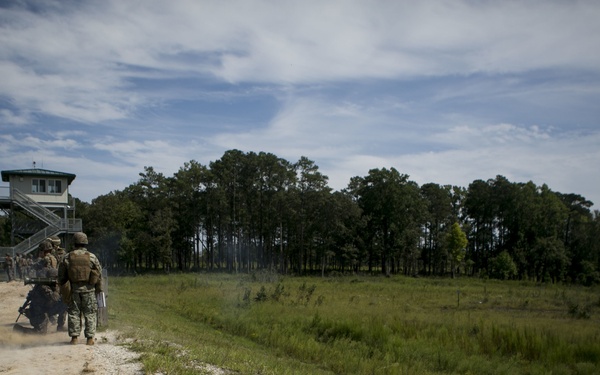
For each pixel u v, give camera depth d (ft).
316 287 123.75
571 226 280.92
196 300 80.53
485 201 287.48
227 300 81.00
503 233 292.40
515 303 95.30
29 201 124.98
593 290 144.97
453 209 317.22
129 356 24.95
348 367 39.52
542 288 147.64
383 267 274.16
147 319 51.85
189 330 49.78
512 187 275.39
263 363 30.58
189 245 260.83
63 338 30.27
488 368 40.91
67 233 126.31
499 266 225.35
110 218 219.41
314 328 54.60
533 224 273.33
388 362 41.32
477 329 55.26
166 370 22.35
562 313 81.00
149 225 219.00
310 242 252.62
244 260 276.82
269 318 60.59
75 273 27.50
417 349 45.39
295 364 37.73
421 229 285.02
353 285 137.59
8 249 114.93
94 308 28.45
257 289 105.40
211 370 24.06
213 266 261.85
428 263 300.81
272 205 257.75
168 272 217.97
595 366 42.16
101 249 219.41
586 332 55.36
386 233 274.16
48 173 134.51
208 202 242.78
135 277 160.76
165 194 244.83
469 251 299.99
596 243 242.99
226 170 247.91
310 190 244.83
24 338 29.50
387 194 269.64
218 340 44.88
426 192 306.35
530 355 46.16
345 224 264.31
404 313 70.79
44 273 32.30
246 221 258.37
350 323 53.42
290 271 254.27
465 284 163.02
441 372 40.14
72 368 22.09
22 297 57.98
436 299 101.65
